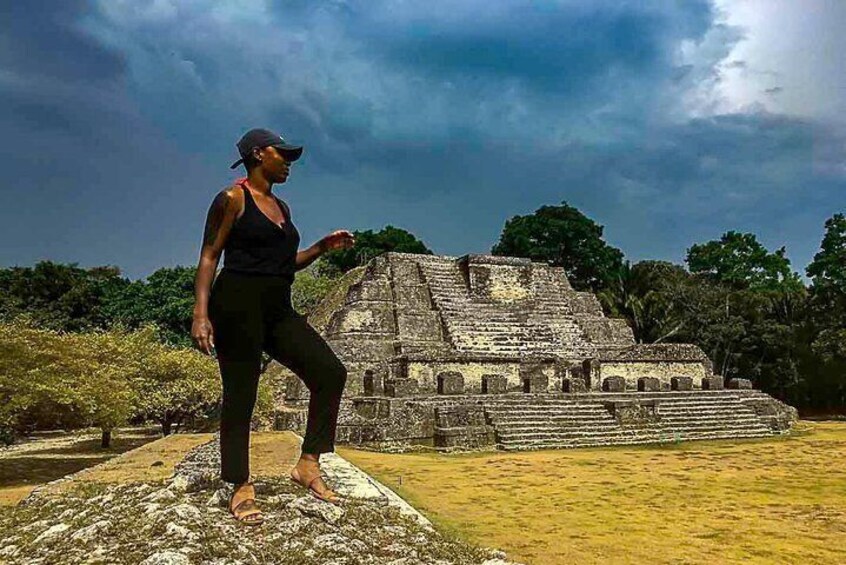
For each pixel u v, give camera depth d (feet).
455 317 108.17
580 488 48.70
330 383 20.95
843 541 33.83
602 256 183.01
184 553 16.11
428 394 84.02
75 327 165.99
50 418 61.16
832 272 133.49
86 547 17.40
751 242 183.93
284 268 19.29
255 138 19.45
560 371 96.94
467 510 40.55
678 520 38.34
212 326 18.83
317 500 20.98
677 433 83.87
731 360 148.36
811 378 133.59
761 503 43.47
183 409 82.38
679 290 161.38
